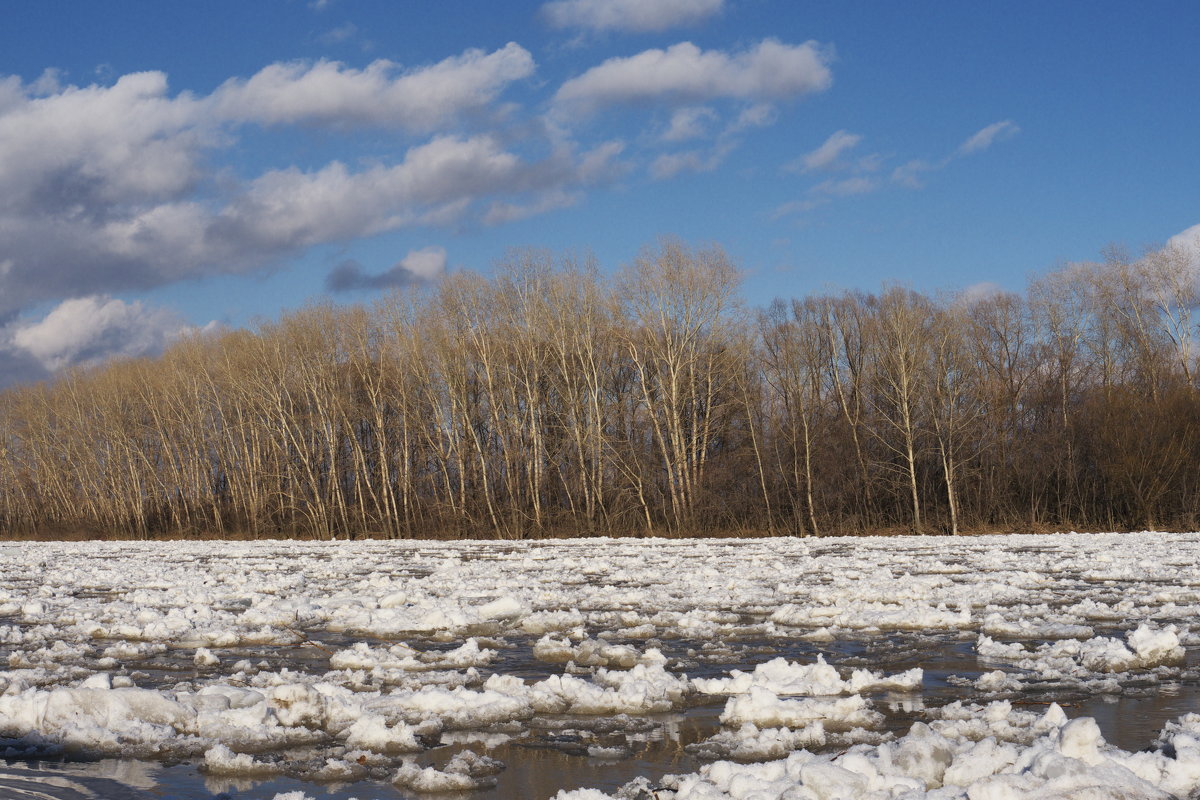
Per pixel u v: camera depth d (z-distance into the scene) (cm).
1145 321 5875
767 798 674
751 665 1278
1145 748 850
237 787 809
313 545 4888
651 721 997
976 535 4797
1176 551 3006
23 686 1210
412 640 1528
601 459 5700
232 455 7069
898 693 1090
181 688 1167
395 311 6259
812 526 5231
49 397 8225
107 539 7050
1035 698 1055
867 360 6206
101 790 799
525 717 1018
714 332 5694
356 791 795
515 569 2728
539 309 6012
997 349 6244
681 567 2723
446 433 6025
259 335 6656
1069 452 5275
